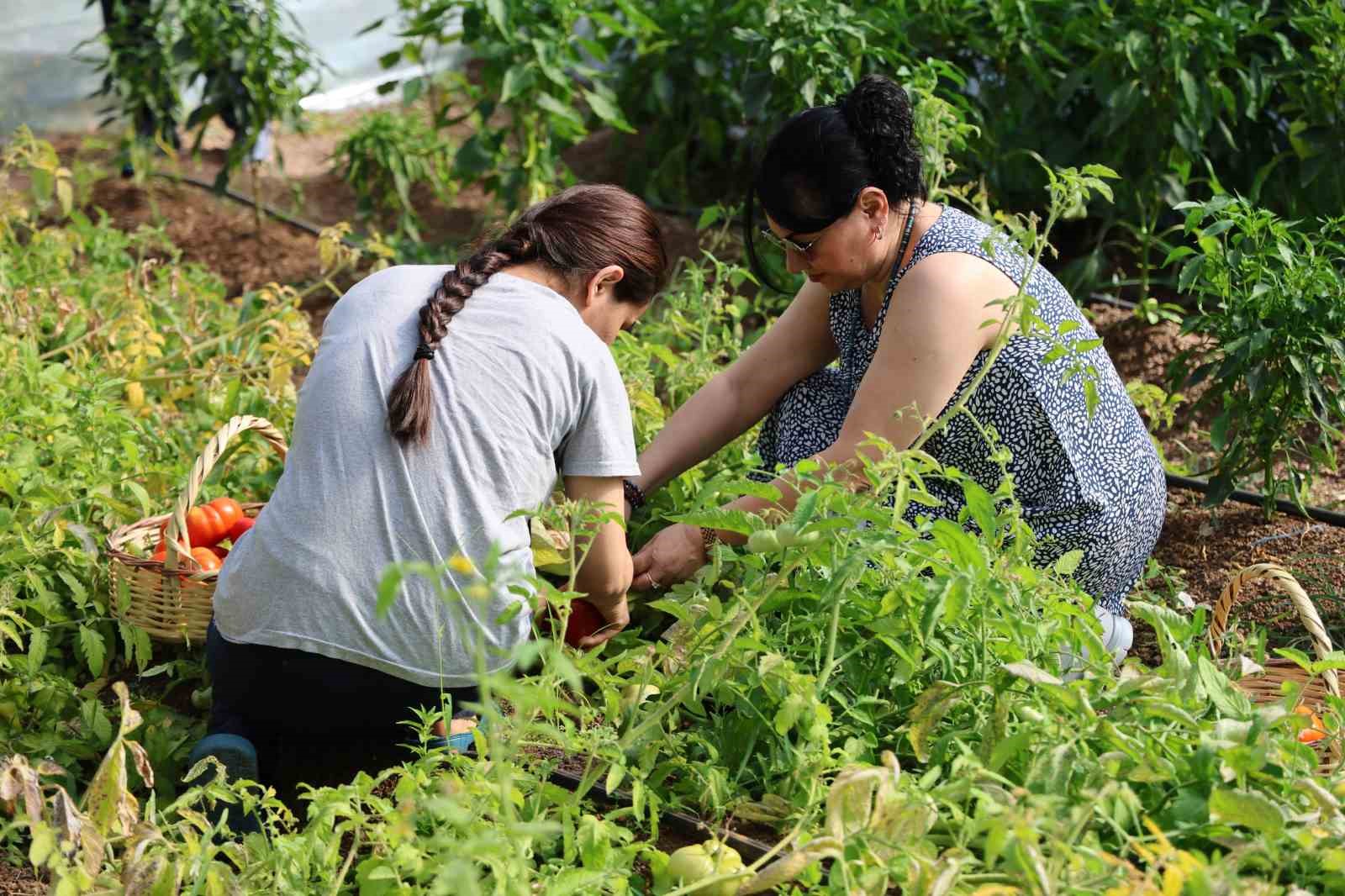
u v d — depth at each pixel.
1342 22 4.57
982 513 2.19
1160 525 3.06
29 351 3.54
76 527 2.89
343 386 2.35
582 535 2.52
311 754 2.69
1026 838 1.63
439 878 1.67
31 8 7.25
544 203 2.55
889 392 2.70
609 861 1.97
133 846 1.94
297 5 8.01
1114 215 5.06
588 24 7.02
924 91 3.49
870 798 1.83
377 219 6.09
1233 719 2.08
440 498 2.32
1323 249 3.71
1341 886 1.84
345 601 2.33
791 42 4.69
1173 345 4.55
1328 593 3.36
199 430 3.75
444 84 7.49
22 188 6.45
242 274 5.78
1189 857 1.59
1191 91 4.57
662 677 2.38
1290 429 3.68
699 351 3.84
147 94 6.04
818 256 2.70
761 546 2.06
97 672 2.71
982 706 2.21
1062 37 5.00
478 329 2.37
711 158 6.36
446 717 2.24
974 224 2.79
